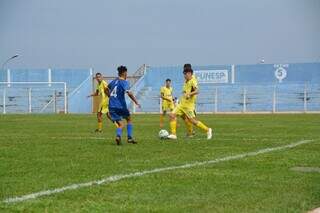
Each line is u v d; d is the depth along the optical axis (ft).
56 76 237.04
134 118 136.26
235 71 223.71
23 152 48.34
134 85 224.33
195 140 62.08
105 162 41.04
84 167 38.22
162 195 27.89
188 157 44.39
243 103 204.13
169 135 63.72
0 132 78.84
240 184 30.99
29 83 225.15
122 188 29.78
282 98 210.79
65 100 199.52
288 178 33.09
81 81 235.81
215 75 224.74
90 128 89.86
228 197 27.32
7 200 26.55
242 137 67.10
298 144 56.80
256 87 218.59
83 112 200.03
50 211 24.20
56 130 84.07
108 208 24.84
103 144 56.49
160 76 230.68
